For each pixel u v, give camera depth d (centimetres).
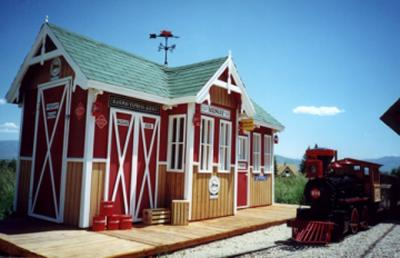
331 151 1049
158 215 973
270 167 1641
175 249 754
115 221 871
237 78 1195
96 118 877
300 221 942
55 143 955
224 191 1181
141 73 1098
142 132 1004
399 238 1009
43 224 884
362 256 774
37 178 1001
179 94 1056
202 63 1222
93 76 862
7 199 1155
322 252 807
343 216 966
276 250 817
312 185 1034
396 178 1736
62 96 954
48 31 968
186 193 1019
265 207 1527
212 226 985
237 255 744
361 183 1288
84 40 1027
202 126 1122
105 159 898
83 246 683
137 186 984
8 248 700
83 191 845
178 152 1070
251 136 1505
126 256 650
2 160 1862
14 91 1086
